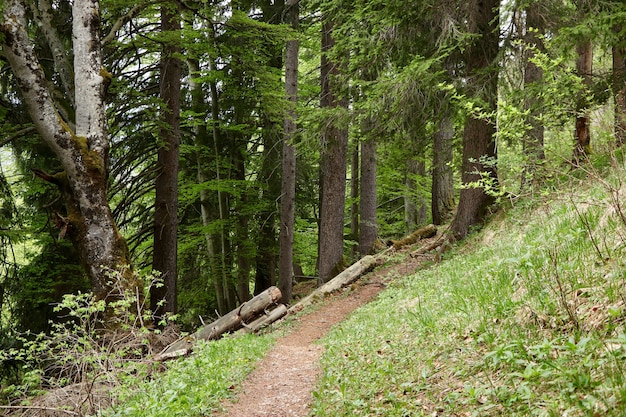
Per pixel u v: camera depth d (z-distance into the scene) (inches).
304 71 972.6
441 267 429.4
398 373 194.4
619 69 375.9
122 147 623.2
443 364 179.6
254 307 469.4
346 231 1141.7
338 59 490.6
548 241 233.9
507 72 422.6
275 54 744.3
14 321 554.9
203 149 729.6
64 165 398.3
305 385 249.4
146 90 556.1
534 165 271.6
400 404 157.5
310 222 899.4
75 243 406.3
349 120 480.4
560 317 160.4
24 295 540.4
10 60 375.2
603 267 177.3
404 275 537.6
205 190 746.8
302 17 712.4
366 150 780.0
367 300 522.3
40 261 562.6
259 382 273.6
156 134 536.4
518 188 317.1
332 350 305.1
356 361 247.0
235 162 772.0
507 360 138.6
